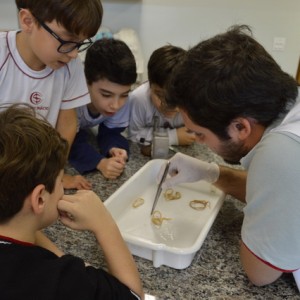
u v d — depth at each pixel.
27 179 0.57
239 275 0.79
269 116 0.67
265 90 0.64
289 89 0.67
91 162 1.24
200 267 0.81
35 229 0.63
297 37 3.08
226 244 0.89
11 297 0.49
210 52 0.67
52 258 0.57
